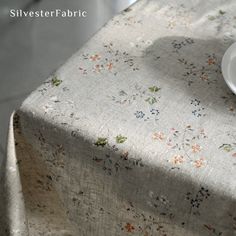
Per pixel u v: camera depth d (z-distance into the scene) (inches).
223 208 32.6
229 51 41.8
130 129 35.8
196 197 33.3
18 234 40.0
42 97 38.0
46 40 88.3
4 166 38.1
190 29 45.5
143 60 41.9
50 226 45.6
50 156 38.8
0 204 39.4
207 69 41.2
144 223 38.3
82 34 89.7
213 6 48.6
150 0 49.0
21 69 82.6
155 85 39.5
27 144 39.4
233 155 33.9
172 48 43.2
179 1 49.0
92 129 35.8
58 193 41.5
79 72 40.5
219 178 32.5
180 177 33.2
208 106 37.8
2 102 76.6
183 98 38.5
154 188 34.9
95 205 40.0
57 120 36.4
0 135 71.9
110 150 35.0
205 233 35.1
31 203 43.6
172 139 35.2
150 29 45.3
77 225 43.1
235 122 36.5
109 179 36.9
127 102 37.9
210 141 35.0
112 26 45.6
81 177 38.5
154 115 36.9
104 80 39.8
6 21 91.7
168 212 35.8
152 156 34.1
